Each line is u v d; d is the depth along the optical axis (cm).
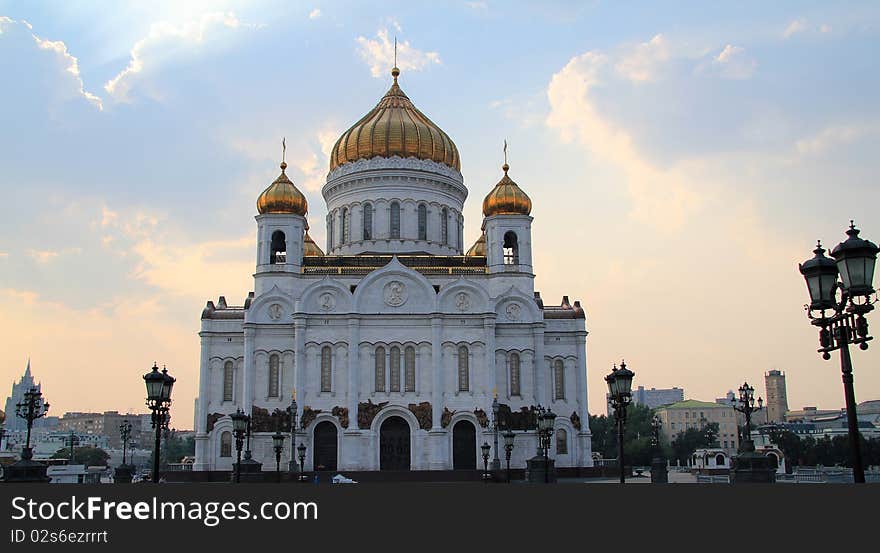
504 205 9838
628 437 18950
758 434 14512
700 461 11869
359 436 9119
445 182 10706
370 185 10525
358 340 9344
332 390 9262
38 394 5869
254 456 9144
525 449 9281
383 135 10606
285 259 9731
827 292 2458
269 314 9456
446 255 10506
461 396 9275
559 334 9800
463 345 9425
